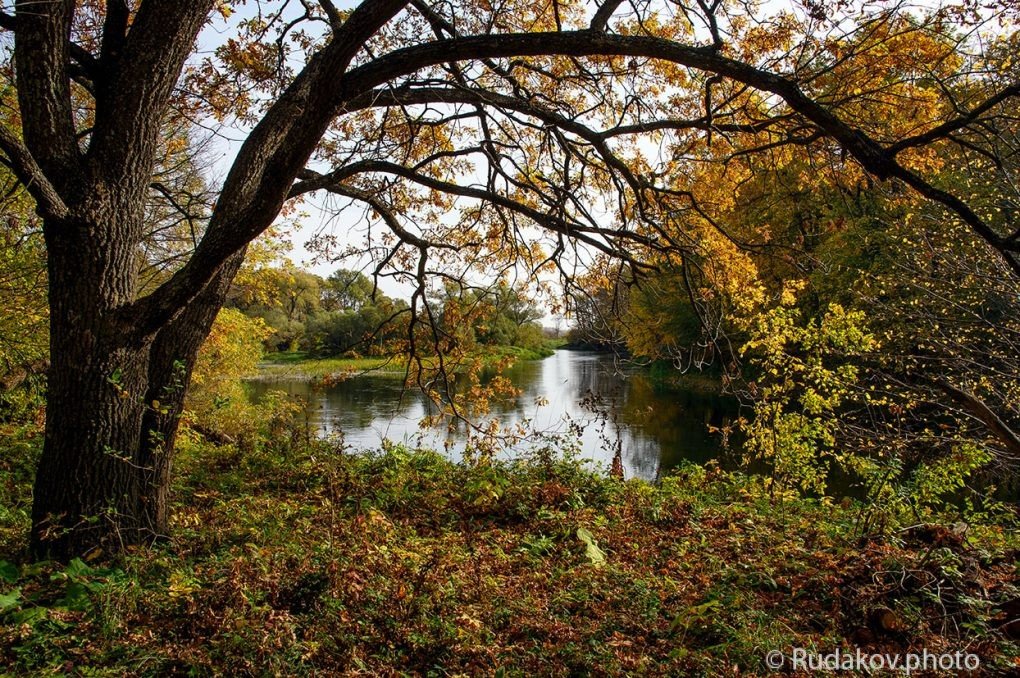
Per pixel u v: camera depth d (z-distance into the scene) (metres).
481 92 6.44
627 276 8.63
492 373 36.94
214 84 7.39
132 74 5.32
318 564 5.04
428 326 9.07
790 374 10.89
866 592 4.73
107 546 5.19
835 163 6.30
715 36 4.48
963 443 9.77
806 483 10.95
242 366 16.81
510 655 4.11
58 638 3.78
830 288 17.61
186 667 3.73
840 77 5.61
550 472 9.47
